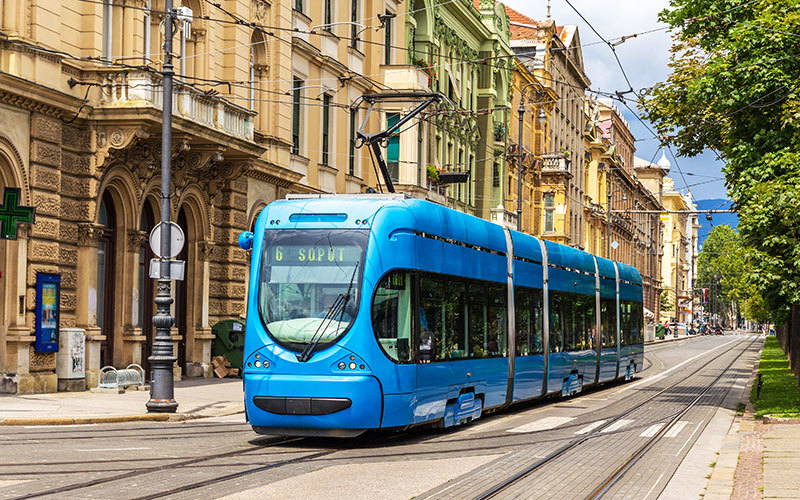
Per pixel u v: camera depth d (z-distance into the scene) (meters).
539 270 23.80
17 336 21.22
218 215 29.84
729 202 24.73
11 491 10.13
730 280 161.38
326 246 15.34
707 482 12.80
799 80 22.61
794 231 21.66
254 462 12.80
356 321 14.87
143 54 25.28
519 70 63.22
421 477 12.05
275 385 14.84
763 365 47.12
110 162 23.89
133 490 10.39
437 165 49.00
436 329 16.91
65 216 23.02
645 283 124.38
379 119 41.91
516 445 15.70
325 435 14.83
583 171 86.69
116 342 25.05
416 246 16.23
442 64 49.72
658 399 27.61
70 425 17.11
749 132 24.19
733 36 23.05
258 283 15.45
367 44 41.34
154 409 19.11
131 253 25.30
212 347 29.70
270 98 32.16
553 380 24.56
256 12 31.09
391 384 15.08
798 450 15.44
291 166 33.97
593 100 93.12
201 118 25.81
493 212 57.56
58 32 22.70
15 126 21.30
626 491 11.91
